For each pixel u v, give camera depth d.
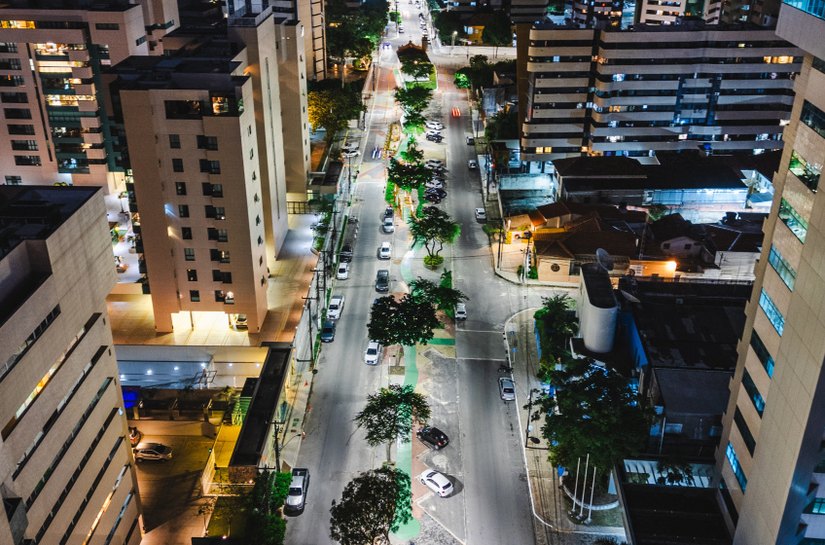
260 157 110.12
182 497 77.44
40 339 51.03
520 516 76.12
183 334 100.38
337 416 90.31
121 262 114.88
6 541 44.50
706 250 121.50
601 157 148.88
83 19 128.88
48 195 59.56
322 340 104.62
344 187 155.25
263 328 101.31
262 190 112.12
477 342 105.00
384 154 177.25
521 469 82.38
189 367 97.12
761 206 146.25
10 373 47.25
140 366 97.62
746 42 148.12
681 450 76.06
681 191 143.38
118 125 90.88
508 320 110.38
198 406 88.88
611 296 94.31
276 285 111.25
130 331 101.06
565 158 156.00
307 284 111.75
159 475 80.69
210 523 72.94
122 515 67.00
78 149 136.88
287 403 91.75
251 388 88.44
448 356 101.75
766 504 56.84
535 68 150.88
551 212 133.50
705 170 147.25
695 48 148.00
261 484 73.88
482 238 136.75
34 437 50.94
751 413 62.34
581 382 76.56
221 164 90.50
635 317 92.06
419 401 81.62
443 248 132.75
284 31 126.56
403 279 121.81
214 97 87.62
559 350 96.94
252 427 81.62
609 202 142.75
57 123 134.88
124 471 67.19
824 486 54.34
